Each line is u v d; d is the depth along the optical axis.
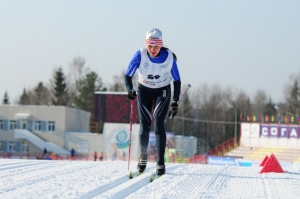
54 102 90.06
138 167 8.35
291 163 33.09
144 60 7.98
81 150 56.22
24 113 59.16
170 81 8.43
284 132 45.25
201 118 85.88
